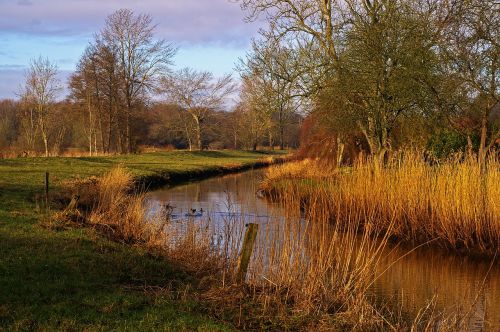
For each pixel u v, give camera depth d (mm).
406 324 7855
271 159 46781
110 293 7367
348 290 8305
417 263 12078
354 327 7188
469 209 13273
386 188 14953
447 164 14578
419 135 19656
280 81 21703
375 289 10000
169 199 21594
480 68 15969
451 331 7520
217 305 7574
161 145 68562
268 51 21703
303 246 9359
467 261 12406
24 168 24984
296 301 8000
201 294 8031
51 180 20406
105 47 45219
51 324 5953
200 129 64750
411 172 14758
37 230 10594
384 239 9414
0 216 11688
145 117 52625
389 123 18797
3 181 18828
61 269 8141
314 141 32312
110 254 9562
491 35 15383
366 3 20281
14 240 9531
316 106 20797
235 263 9500
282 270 8617
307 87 20734
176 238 11477
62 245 9617
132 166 32094
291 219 9977
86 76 45125
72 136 54156
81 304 6785
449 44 16828
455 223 13438
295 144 76688
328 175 20938
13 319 6012
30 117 45719
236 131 70125
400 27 17516
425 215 14234
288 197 10609
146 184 26594
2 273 7582
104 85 45562
